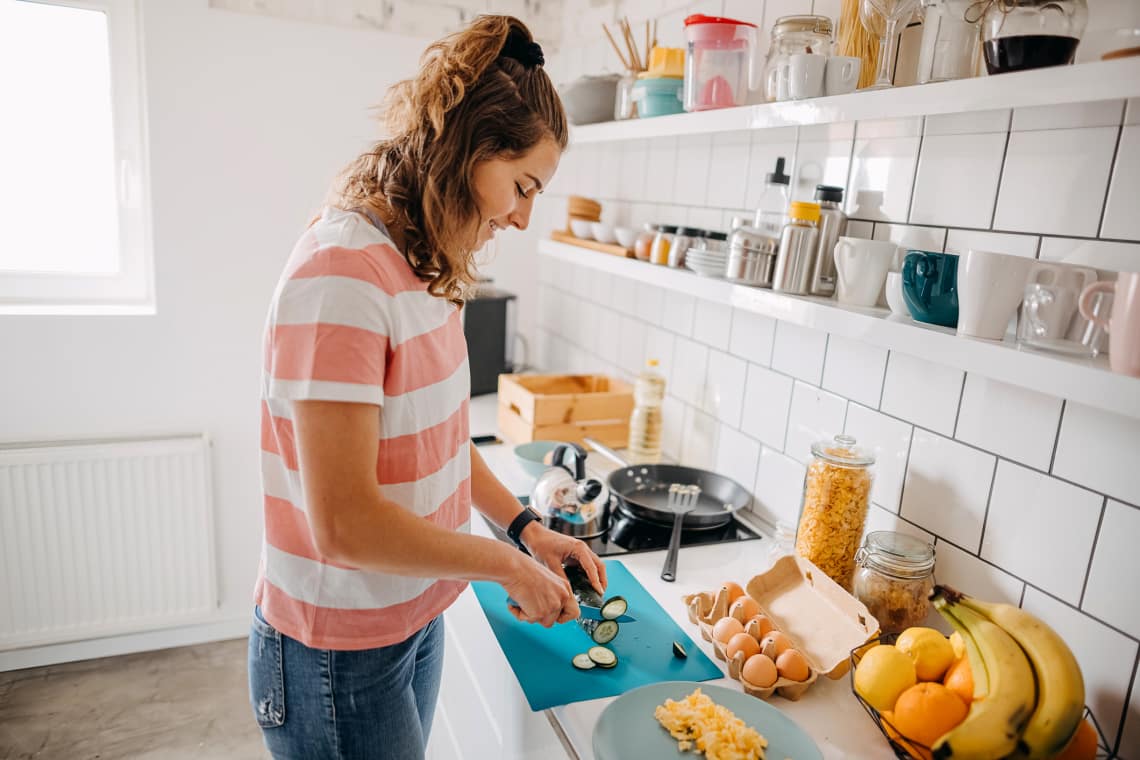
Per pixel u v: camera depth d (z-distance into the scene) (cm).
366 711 101
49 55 225
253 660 104
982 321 94
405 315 90
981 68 100
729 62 141
